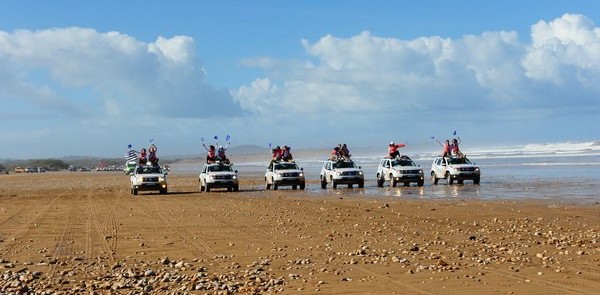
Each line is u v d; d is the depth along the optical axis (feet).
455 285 36.24
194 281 39.42
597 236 53.47
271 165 149.07
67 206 105.91
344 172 138.82
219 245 54.70
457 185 135.13
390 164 140.67
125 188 172.76
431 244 51.80
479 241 52.70
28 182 248.52
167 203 107.96
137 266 45.52
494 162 250.57
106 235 63.26
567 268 40.22
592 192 103.19
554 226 61.41
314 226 66.74
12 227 73.15
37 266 46.32
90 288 38.24
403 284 36.94
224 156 150.20
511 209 79.20
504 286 35.65
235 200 111.65
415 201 95.91
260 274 41.34
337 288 36.47
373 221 70.08
